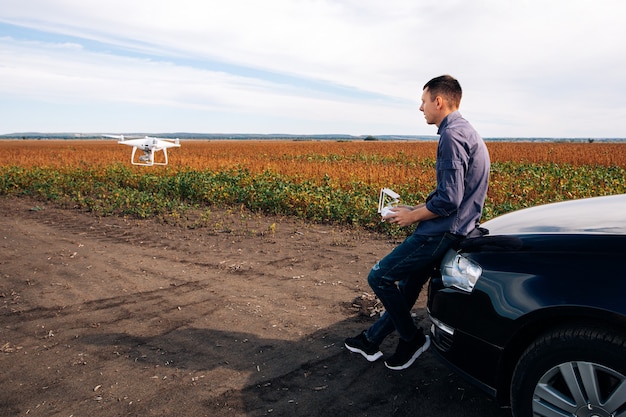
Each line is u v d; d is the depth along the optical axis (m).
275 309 4.42
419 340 3.08
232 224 8.70
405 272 2.89
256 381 3.12
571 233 2.29
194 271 5.71
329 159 31.72
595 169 19.14
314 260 6.12
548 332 2.11
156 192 13.41
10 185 13.88
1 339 3.86
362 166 21.78
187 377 3.19
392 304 2.97
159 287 5.12
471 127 2.75
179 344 3.71
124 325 4.11
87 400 2.92
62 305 4.62
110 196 11.70
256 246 6.95
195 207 10.48
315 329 3.94
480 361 2.41
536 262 2.25
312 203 9.65
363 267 5.74
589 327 1.98
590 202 2.97
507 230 2.63
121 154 34.75
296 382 3.09
